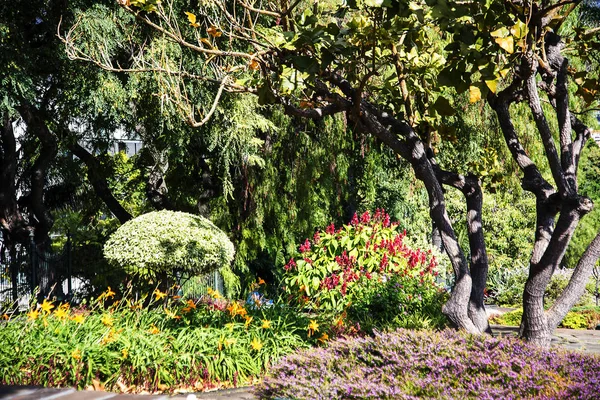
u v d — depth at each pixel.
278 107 14.12
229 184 13.14
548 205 5.76
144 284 12.68
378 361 4.79
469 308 5.92
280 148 14.85
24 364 6.76
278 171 15.05
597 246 5.46
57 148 13.45
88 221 16.16
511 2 5.15
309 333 7.62
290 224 15.35
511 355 4.55
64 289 14.58
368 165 17.09
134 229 10.67
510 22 4.98
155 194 14.45
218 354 6.97
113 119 12.50
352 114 5.98
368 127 5.95
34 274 13.17
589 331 12.27
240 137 12.41
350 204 18.50
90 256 14.57
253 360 7.07
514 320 13.10
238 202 14.99
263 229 15.15
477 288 5.98
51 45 11.69
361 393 4.20
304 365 4.88
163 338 7.21
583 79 6.53
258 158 13.26
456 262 5.81
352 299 9.45
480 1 4.76
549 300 14.90
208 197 14.63
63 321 7.45
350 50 5.34
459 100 15.77
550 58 6.01
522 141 16.17
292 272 10.45
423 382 4.21
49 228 14.43
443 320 8.88
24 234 13.80
